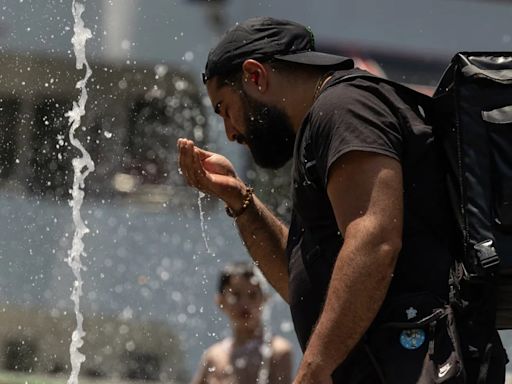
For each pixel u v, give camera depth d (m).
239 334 7.60
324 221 4.05
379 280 3.71
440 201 3.97
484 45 17.92
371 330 3.88
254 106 4.22
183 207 14.42
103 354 13.66
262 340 7.58
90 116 14.81
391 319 3.86
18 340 13.52
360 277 3.70
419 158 3.94
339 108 3.86
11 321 13.60
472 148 3.87
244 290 7.54
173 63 15.23
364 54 17.23
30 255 13.95
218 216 14.24
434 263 3.94
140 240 14.05
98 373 13.58
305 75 4.19
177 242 14.40
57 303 13.78
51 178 14.31
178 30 15.23
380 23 17.33
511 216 3.81
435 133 3.98
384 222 3.73
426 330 3.82
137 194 14.53
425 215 3.96
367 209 3.75
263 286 7.60
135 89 14.93
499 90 3.90
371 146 3.79
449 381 3.71
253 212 4.75
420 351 3.80
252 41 4.22
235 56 4.22
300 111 4.18
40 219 14.10
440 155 3.97
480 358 3.83
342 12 17.17
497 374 3.92
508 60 3.98
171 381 13.65
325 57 4.17
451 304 3.88
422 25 17.62
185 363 13.73
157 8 14.93
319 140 3.89
